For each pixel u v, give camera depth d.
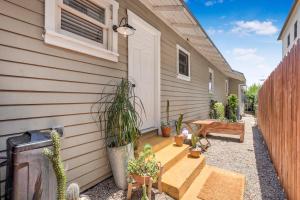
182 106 6.30
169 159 3.23
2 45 1.79
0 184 1.76
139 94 4.06
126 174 2.72
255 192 2.87
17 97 1.90
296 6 12.41
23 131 1.94
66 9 2.41
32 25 2.02
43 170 1.50
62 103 2.34
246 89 23.62
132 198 2.53
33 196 1.43
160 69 4.81
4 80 1.81
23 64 1.95
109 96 3.06
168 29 5.32
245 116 17.55
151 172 2.48
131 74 3.66
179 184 2.65
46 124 2.16
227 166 3.97
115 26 3.16
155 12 4.50
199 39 6.34
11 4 1.85
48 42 2.15
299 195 2.17
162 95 4.94
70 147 2.44
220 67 11.80
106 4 3.05
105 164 2.98
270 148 4.56
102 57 2.92
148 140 4.01
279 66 3.46
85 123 2.65
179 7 4.07
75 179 2.50
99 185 2.82
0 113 1.78
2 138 1.79
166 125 4.53
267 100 5.34
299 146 2.18
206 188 2.88
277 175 3.49
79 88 2.57
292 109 2.52
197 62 8.10
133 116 2.90
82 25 2.70
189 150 4.06
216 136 7.32
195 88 7.80
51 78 2.21
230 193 2.75
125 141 2.79
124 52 3.49
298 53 2.27
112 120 2.80
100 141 2.89
